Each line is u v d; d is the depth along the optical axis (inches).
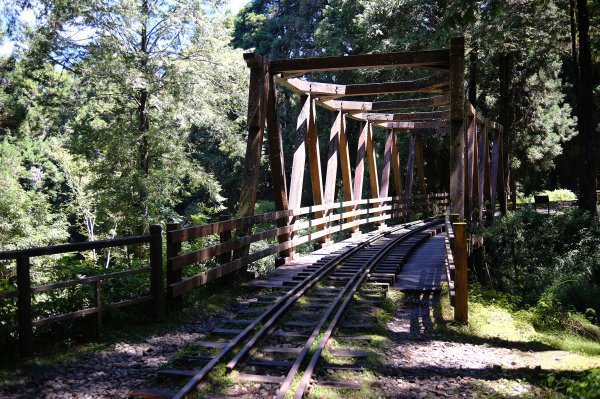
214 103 772.6
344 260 434.6
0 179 812.6
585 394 163.2
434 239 654.5
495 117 1138.7
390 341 233.1
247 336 225.5
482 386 181.3
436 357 213.9
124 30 663.1
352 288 316.8
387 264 401.7
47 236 797.9
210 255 308.3
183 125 722.8
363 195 1288.1
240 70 756.0
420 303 307.0
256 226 1050.1
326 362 197.6
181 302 276.5
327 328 237.0
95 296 222.4
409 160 962.1
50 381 176.2
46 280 303.3
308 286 323.3
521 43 870.4
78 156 773.9
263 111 412.2
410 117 743.7
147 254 579.5
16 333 201.5
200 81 714.2
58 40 657.0
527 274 589.0
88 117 750.5
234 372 183.5
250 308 282.7
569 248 633.6
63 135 919.0
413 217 1042.7
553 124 1211.2
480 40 815.7
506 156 1048.2
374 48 971.3
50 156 978.1
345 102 622.8
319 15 1581.0
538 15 803.4
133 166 727.1
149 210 706.2
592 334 301.3
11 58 738.2
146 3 705.0
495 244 645.9
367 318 261.6
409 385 181.2
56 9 650.8
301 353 196.5
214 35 756.0
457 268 262.7
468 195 563.8
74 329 222.7
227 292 322.0
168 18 698.2
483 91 1144.8
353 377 184.5
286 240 438.0
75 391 167.9
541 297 405.7
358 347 217.5
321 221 524.7
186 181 950.4
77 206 974.4
